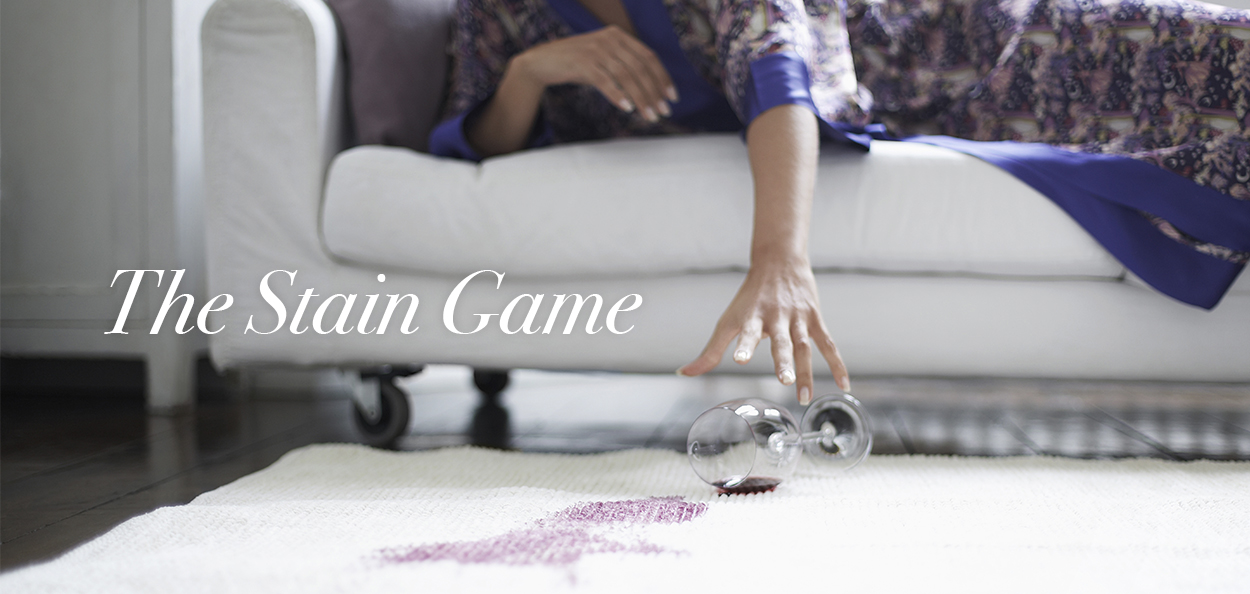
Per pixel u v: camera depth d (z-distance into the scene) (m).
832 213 1.06
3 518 0.85
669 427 1.44
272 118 1.22
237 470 1.09
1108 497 0.82
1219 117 1.06
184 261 1.76
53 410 1.74
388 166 1.17
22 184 1.82
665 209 1.10
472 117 1.24
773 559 0.60
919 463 1.02
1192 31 1.10
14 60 1.82
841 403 0.96
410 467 1.01
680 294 1.13
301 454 1.09
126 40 1.76
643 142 1.15
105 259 1.77
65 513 0.87
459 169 1.17
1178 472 0.96
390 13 1.35
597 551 0.62
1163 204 1.01
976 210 1.05
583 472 0.98
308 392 1.92
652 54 1.11
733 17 1.04
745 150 1.10
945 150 1.09
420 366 1.29
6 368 2.07
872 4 1.35
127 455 1.21
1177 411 1.69
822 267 1.09
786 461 0.82
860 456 0.95
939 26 1.35
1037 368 1.09
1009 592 0.53
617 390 2.09
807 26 1.05
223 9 1.22
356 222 1.16
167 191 1.73
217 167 1.24
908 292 1.09
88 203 1.78
